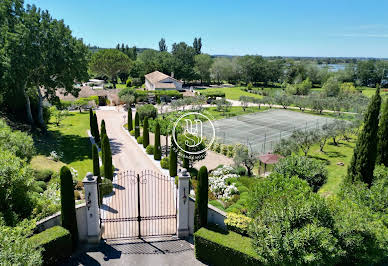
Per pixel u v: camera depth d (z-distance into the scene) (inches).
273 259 426.3
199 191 561.3
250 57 5216.5
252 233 461.4
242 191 849.5
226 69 4936.0
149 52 5659.5
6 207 521.3
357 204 518.9
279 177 549.6
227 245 506.9
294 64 5068.9
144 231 634.8
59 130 1681.8
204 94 3216.0
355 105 2476.6
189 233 625.0
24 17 1317.7
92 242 577.9
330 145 1589.6
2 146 720.3
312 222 427.5
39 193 714.8
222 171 1005.8
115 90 2942.9
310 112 2645.2
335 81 3476.9
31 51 1283.2
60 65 1419.8
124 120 2053.4
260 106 2947.8
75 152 1279.5
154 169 1079.6
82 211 572.7
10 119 1343.5
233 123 2135.8
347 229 424.2
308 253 393.4
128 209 732.0
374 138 642.8
